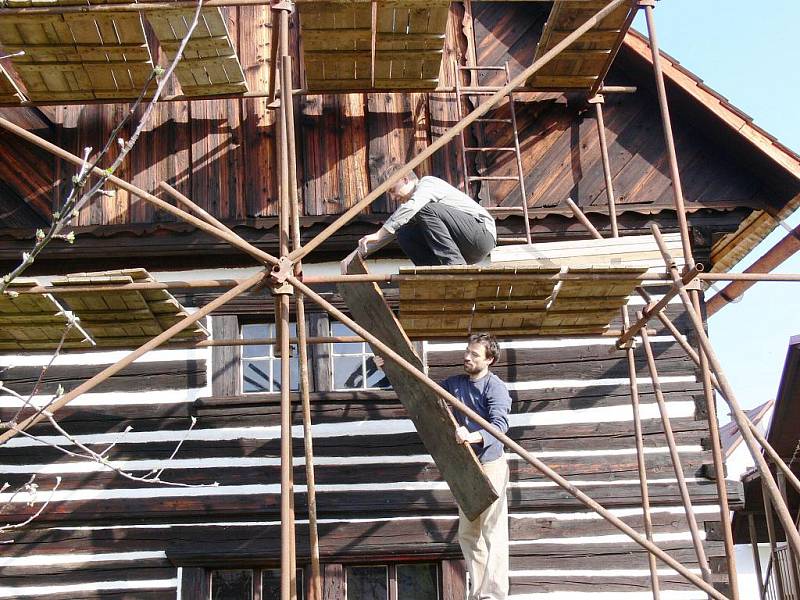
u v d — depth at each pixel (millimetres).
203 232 9445
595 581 8727
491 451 7535
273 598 8852
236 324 9461
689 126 9883
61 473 9023
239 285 6426
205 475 9016
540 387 9266
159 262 9680
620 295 7285
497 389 7699
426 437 7488
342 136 9781
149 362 9367
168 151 9680
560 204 9625
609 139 9852
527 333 8117
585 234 9609
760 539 18328
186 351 9391
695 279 6805
